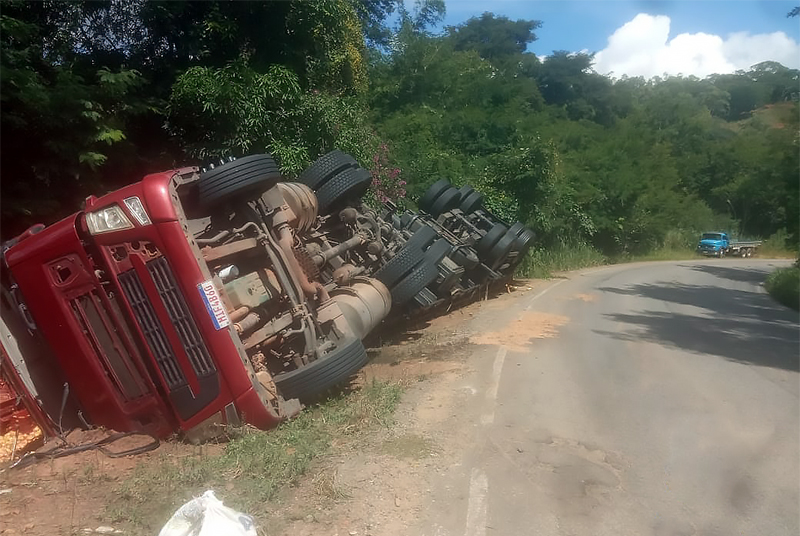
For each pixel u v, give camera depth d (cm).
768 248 5253
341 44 1694
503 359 905
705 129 6106
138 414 572
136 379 568
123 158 1063
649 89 7950
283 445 547
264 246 650
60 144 918
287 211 713
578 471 540
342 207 955
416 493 485
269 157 672
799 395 799
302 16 1342
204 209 644
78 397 585
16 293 602
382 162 1672
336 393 696
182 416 564
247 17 1295
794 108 2491
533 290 1775
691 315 1466
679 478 536
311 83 1473
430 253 1001
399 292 961
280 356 669
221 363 554
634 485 520
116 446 558
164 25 1200
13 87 859
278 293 659
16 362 572
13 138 927
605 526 452
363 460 535
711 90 8119
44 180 944
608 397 753
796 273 2084
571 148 3572
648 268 3084
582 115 5556
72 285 560
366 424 617
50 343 572
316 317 688
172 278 551
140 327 557
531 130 2786
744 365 955
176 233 548
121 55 1202
